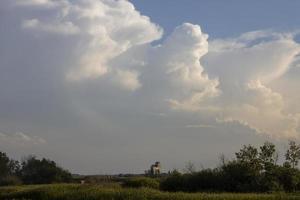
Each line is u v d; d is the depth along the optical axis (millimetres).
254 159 56000
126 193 44375
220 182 57500
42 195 50469
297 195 43188
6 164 110500
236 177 56750
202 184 58531
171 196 42031
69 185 56000
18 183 102688
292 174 55312
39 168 107500
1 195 54500
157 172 84312
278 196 41219
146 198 42750
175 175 60375
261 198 40281
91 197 45312
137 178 61625
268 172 55469
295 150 55594
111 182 65250
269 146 55781
